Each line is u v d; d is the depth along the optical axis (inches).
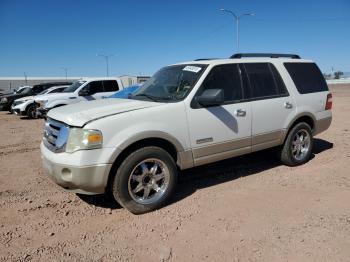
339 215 165.9
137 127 167.9
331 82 3213.6
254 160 259.9
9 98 834.8
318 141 330.6
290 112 232.7
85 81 613.9
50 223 165.8
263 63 227.0
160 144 182.9
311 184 209.2
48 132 180.7
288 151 237.5
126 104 183.3
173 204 184.2
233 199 188.7
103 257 136.0
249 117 209.2
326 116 261.1
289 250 137.0
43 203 189.5
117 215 173.2
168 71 219.6
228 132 200.1
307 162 255.3
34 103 676.1
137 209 171.3
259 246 140.6
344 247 138.0
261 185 208.8
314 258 131.2
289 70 240.4
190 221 164.2
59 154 163.5
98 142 158.9
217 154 198.5
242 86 210.1
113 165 167.0
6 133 458.3
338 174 227.1
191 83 192.5
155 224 162.4
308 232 150.3
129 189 169.0
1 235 154.9
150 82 221.1
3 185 221.8
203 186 209.5
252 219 164.1
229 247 140.6
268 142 223.0
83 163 156.9
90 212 177.3
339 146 307.1
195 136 187.3
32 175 243.3
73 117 165.8
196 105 187.9
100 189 164.4
